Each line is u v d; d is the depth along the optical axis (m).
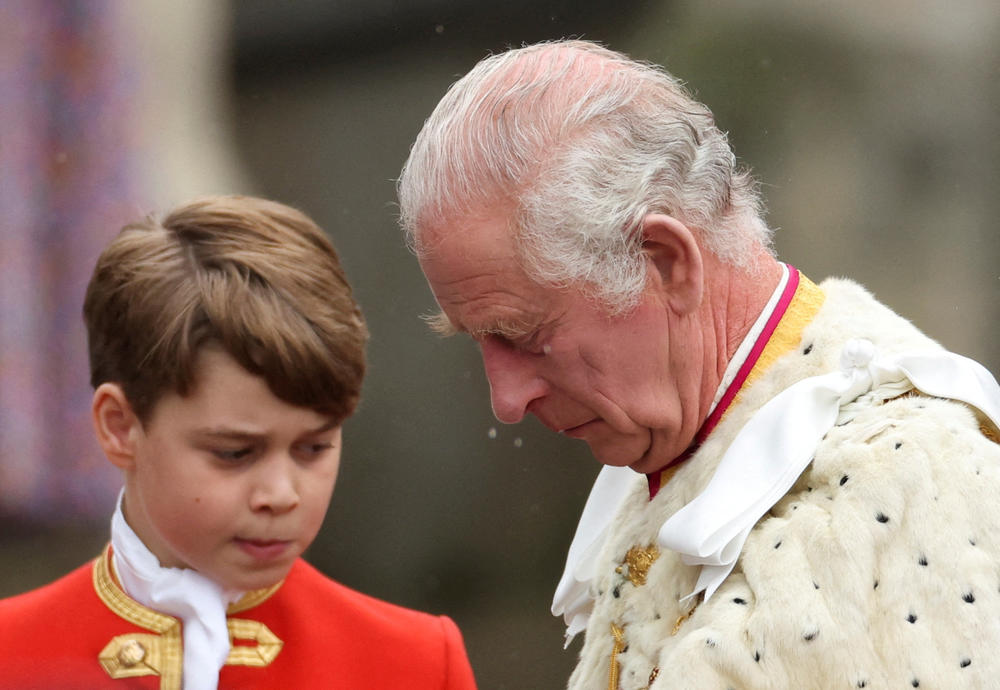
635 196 7.36
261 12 24.41
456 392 26.61
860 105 24.27
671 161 7.48
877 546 6.64
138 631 6.98
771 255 8.05
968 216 23.92
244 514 6.58
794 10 24.36
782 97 24.36
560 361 7.55
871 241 24.02
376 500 26.39
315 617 7.56
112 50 21.59
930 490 6.68
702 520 6.99
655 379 7.55
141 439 6.64
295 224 6.95
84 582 7.23
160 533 6.71
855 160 24.16
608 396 7.55
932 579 6.53
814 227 24.00
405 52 25.48
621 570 7.92
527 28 25.20
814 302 7.84
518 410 7.72
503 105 7.44
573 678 8.25
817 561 6.69
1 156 20.95
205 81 23.47
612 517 8.76
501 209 7.37
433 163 7.54
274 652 7.24
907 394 7.25
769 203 24.03
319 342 6.55
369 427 26.55
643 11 24.75
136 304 6.51
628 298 7.37
